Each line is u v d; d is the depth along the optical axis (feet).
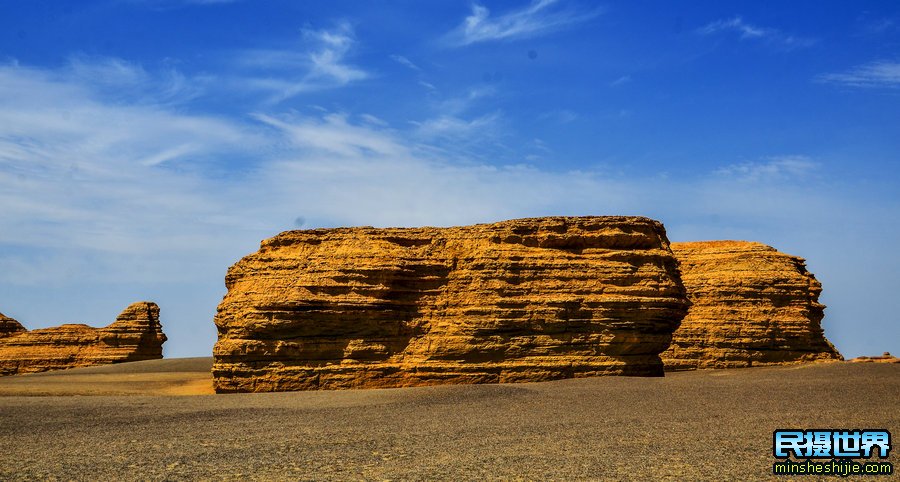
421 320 183.62
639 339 182.80
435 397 152.76
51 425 131.85
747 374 197.26
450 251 188.03
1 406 157.69
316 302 180.96
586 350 181.37
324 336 182.60
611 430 117.91
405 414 136.77
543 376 178.60
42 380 257.75
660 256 187.62
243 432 122.52
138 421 135.03
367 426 125.90
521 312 180.14
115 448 110.63
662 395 151.33
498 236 186.80
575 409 137.39
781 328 265.34
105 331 374.22
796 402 140.77
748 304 269.03
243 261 196.95
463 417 132.26
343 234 190.80
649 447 105.70
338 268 184.24
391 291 184.24
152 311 386.11
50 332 374.02
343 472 94.68
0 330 386.73
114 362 368.27
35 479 93.56
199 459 102.73
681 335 270.87
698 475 91.04
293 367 181.88
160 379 250.16
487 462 98.37
